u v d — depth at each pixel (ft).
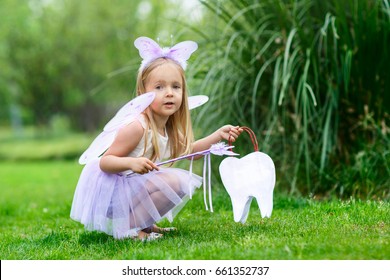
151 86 10.44
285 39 15.12
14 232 13.21
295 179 14.48
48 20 62.39
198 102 11.31
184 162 16.74
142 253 9.09
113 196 10.36
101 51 59.93
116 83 54.65
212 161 16.15
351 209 11.96
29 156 51.03
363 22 14.53
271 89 15.60
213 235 10.28
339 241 8.89
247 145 15.78
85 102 69.56
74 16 61.21
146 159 9.84
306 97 13.58
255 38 15.51
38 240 11.40
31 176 31.78
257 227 10.65
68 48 61.46
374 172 14.19
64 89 65.46
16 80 64.69
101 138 10.05
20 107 72.69
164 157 11.07
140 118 10.36
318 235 9.45
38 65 62.95
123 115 9.77
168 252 9.00
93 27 59.00
